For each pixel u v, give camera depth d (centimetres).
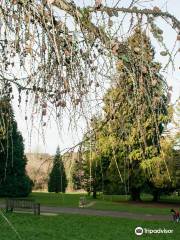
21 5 285
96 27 298
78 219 2075
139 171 3019
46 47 292
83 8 296
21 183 4166
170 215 2477
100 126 292
